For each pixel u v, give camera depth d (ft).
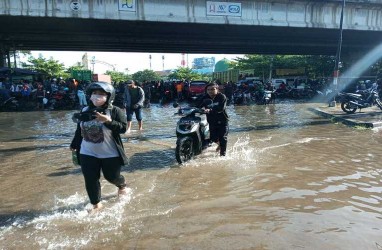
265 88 75.92
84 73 145.28
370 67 122.83
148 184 17.56
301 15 77.92
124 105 34.47
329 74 141.79
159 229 12.51
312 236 11.89
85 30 79.15
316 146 26.73
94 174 13.84
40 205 15.03
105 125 13.50
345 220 13.17
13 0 59.06
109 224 12.96
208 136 23.34
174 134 32.83
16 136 33.17
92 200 14.05
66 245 11.43
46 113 55.98
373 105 53.57
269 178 18.37
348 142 28.35
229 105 69.15
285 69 161.17
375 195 15.89
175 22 68.54
